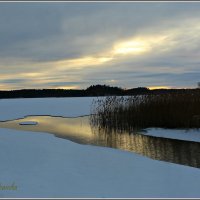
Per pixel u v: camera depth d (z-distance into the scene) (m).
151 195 5.85
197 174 7.52
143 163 8.53
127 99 20.83
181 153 12.43
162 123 19.17
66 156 9.20
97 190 6.05
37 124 22.75
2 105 42.88
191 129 17.69
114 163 8.44
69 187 6.18
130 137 16.70
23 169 7.52
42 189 5.98
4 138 12.84
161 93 20.47
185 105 18.53
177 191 6.14
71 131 18.94
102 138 16.42
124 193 5.91
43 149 10.25
